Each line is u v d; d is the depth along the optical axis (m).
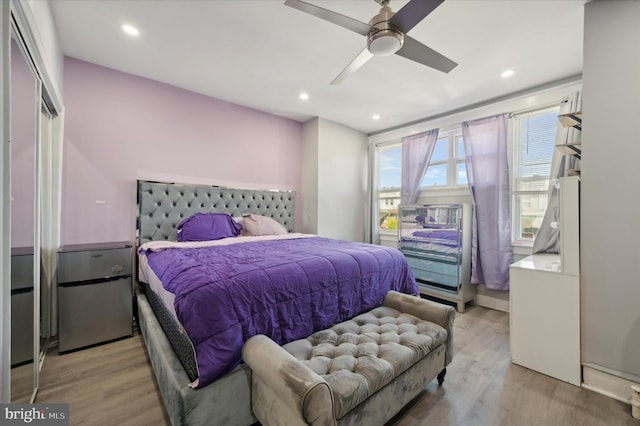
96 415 1.49
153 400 1.62
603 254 1.72
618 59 1.67
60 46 2.23
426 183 4.08
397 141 4.41
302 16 1.92
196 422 1.17
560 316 1.86
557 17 1.87
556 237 2.69
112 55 2.46
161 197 2.95
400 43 1.57
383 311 1.98
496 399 1.66
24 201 1.48
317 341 1.55
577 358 1.79
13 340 1.40
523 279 2.03
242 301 1.38
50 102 2.14
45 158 2.27
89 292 2.27
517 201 3.18
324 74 2.77
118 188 2.75
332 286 1.80
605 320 1.72
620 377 1.66
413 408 1.58
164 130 3.02
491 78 2.76
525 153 3.11
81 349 2.23
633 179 1.63
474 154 3.39
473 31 2.03
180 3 1.81
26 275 1.52
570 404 1.62
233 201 3.52
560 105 2.78
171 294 1.47
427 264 3.57
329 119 4.12
